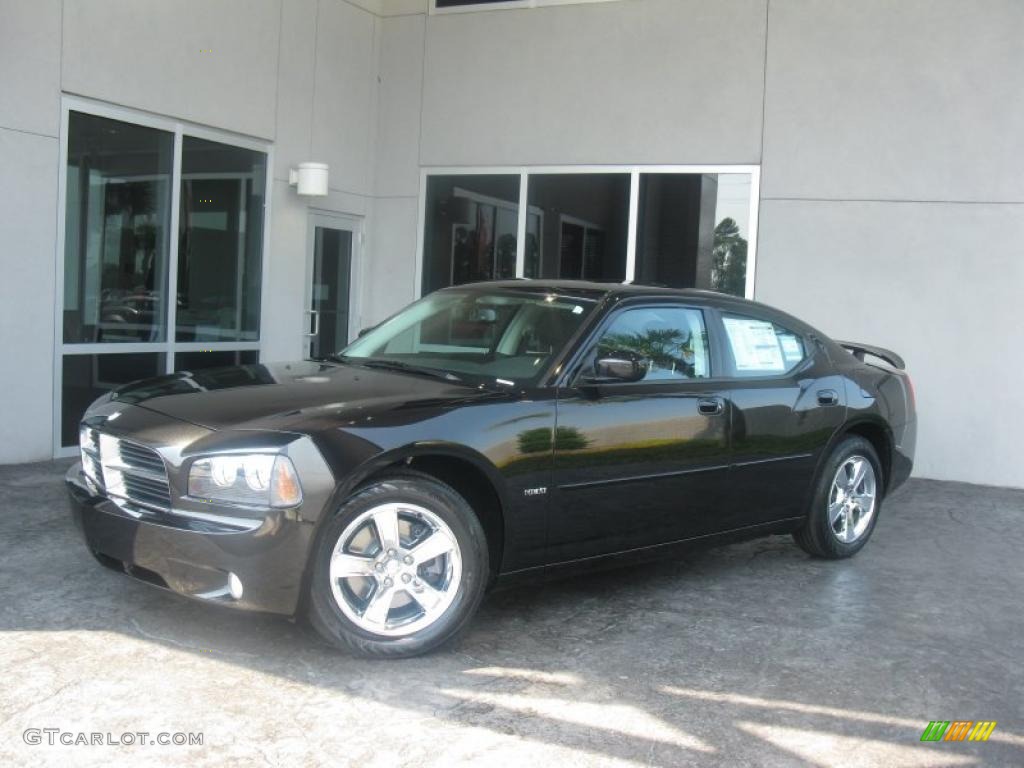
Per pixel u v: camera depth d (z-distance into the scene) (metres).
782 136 8.97
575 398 4.43
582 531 4.45
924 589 5.37
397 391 4.21
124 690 3.50
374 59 10.52
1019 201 8.30
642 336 4.84
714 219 9.25
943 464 8.59
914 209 8.59
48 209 7.28
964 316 8.48
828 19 8.79
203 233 8.70
